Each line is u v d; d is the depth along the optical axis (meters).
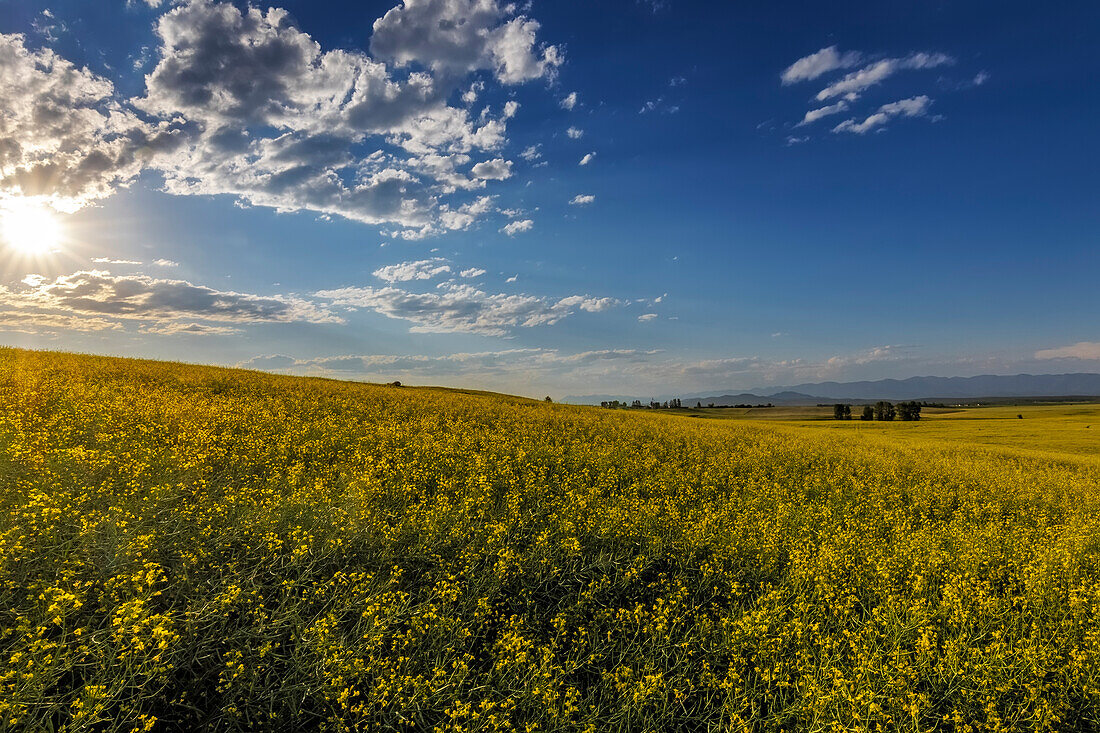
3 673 4.77
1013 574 10.59
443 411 24.39
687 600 8.84
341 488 10.70
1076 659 7.09
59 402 14.58
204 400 17.91
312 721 5.66
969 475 22.06
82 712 4.41
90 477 9.09
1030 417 97.19
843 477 18.88
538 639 7.19
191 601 6.41
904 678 6.71
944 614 8.48
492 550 8.93
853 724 5.93
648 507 11.68
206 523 8.20
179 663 5.60
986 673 6.72
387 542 8.76
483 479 12.03
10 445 9.46
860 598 9.16
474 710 5.89
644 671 6.75
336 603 6.92
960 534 12.66
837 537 11.37
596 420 29.53
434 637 6.82
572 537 9.49
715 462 18.61
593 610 8.08
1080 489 21.20
